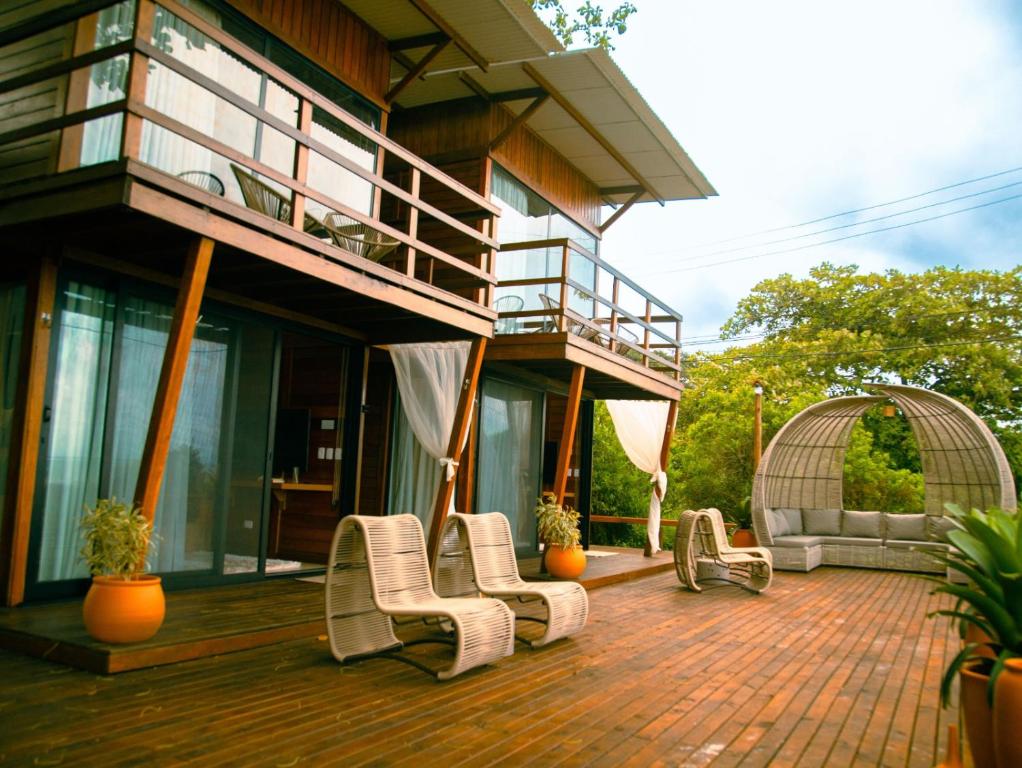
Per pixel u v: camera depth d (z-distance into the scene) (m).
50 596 5.24
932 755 3.46
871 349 21.89
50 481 5.25
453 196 9.30
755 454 13.78
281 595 6.05
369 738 3.29
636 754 3.28
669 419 11.62
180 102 5.87
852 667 5.18
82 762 2.85
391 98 7.93
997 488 11.57
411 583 4.84
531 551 10.39
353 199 7.60
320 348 8.88
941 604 8.27
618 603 7.49
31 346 5.10
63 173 4.36
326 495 8.48
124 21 5.61
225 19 6.21
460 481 8.92
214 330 6.35
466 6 7.11
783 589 9.23
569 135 10.20
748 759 3.30
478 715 3.69
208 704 3.62
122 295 5.63
